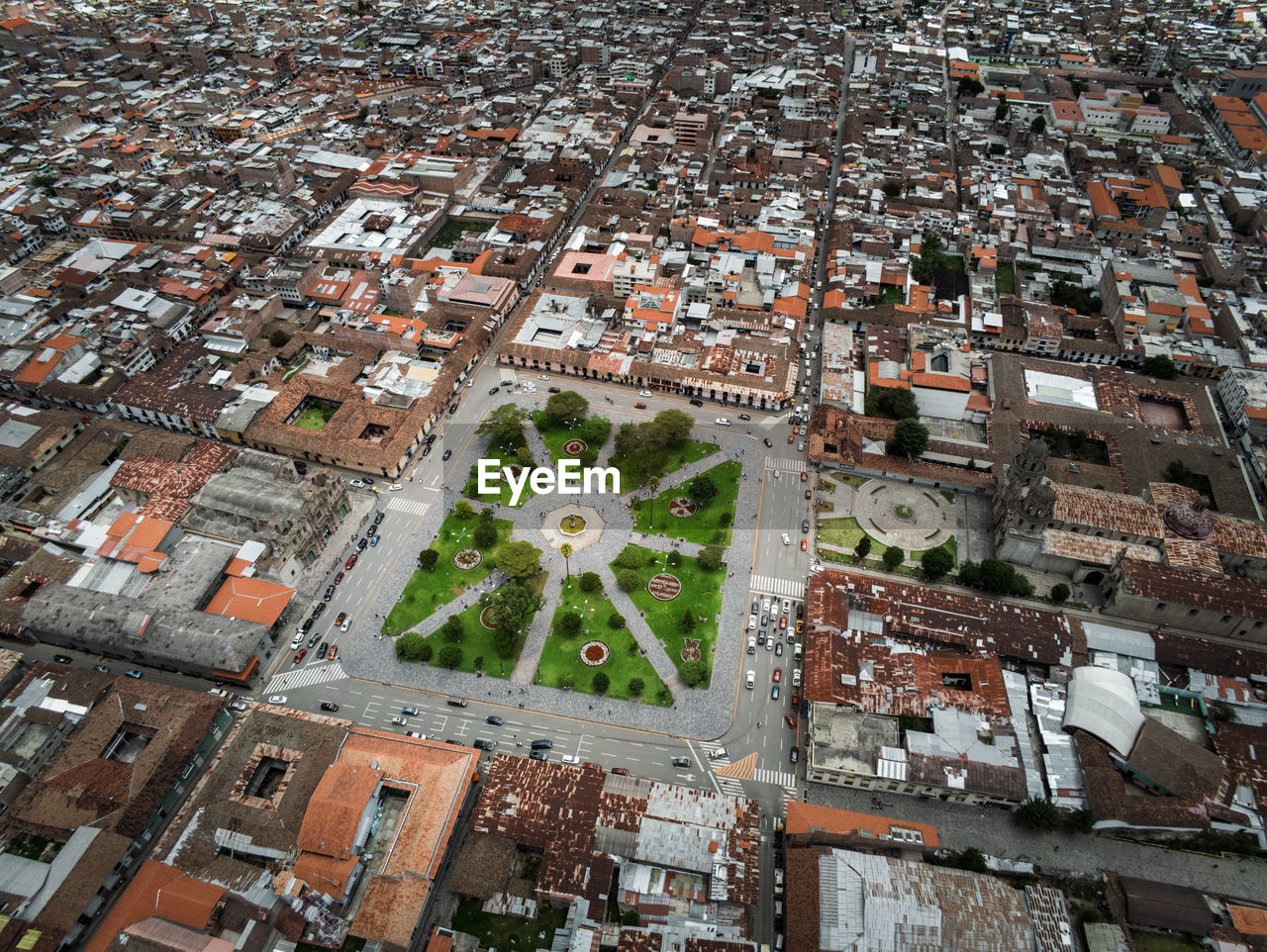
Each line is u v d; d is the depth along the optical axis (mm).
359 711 172125
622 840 144125
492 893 139500
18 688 168125
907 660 173875
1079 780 156375
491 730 168750
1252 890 145250
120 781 152750
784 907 140875
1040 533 197375
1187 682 173750
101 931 134500
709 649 183750
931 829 147000
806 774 161875
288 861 143500
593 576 194125
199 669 176375
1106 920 139000
